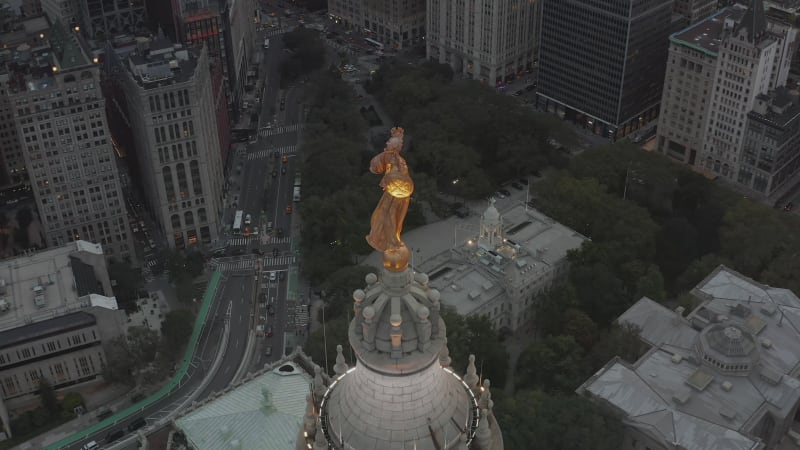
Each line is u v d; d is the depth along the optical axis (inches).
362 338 2417.6
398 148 2384.4
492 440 2613.2
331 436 2529.5
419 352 2390.5
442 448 2459.4
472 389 2684.5
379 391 2436.0
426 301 2407.7
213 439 7726.4
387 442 2447.1
